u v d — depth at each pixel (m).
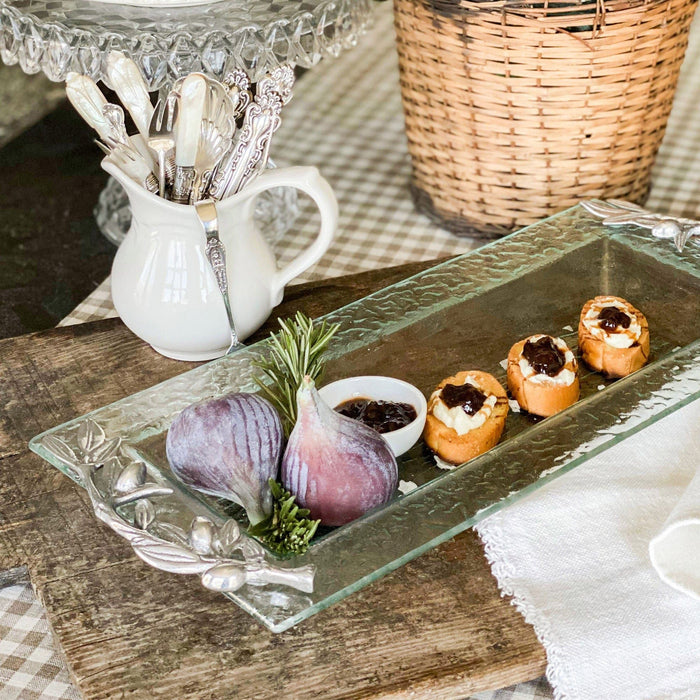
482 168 1.30
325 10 1.25
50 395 1.13
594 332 1.11
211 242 1.08
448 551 1.02
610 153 1.29
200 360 1.16
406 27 1.27
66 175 1.56
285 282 1.14
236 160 1.09
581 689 0.96
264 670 0.96
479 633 0.98
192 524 0.98
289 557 0.98
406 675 0.96
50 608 0.99
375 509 1.00
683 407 1.09
